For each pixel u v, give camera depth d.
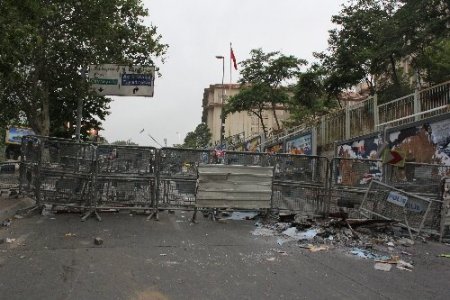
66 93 19.22
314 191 11.12
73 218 9.77
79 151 10.34
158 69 20.58
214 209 10.41
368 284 5.52
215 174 10.30
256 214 11.01
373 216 10.25
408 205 9.63
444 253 7.77
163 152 10.66
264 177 10.61
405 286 5.51
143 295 4.77
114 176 10.40
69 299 4.57
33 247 6.82
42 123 19.34
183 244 7.48
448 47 22.22
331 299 4.86
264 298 4.80
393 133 15.12
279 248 7.49
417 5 15.65
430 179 10.70
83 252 6.62
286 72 34.16
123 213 10.67
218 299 4.72
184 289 5.02
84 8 17.50
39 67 18.20
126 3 19.22
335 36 24.95
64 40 18.12
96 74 20.00
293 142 26.48
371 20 22.91
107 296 4.70
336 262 6.64
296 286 5.30
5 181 13.21
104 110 25.39
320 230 9.04
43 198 10.30
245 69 34.84
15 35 11.63
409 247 8.20
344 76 25.34
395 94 22.53
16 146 38.75
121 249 6.91
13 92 19.20
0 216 9.16
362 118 18.05
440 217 9.37
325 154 21.58
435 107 13.27
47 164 10.34
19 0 12.19
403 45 17.28
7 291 4.75
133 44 20.09
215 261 6.38
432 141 13.00
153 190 10.55
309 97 31.05
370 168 11.37
